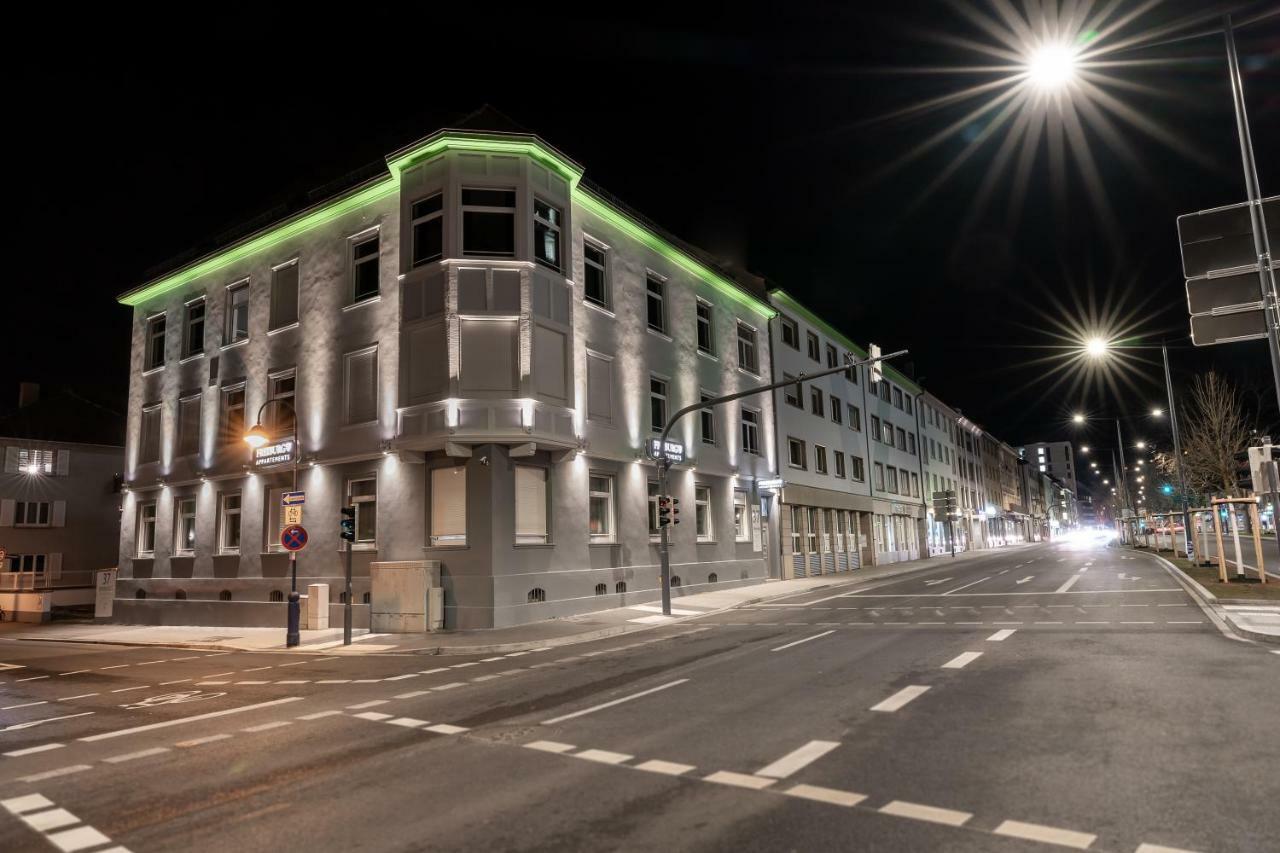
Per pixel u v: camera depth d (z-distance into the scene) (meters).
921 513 55.31
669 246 26.58
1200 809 4.83
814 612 19.16
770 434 32.94
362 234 22.17
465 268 19.53
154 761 7.36
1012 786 5.39
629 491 23.52
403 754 7.14
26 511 38.91
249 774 6.71
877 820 4.87
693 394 27.48
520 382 19.28
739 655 12.38
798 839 4.60
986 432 81.00
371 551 20.47
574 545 21.06
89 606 37.72
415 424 19.45
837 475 40.81
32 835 5.36
